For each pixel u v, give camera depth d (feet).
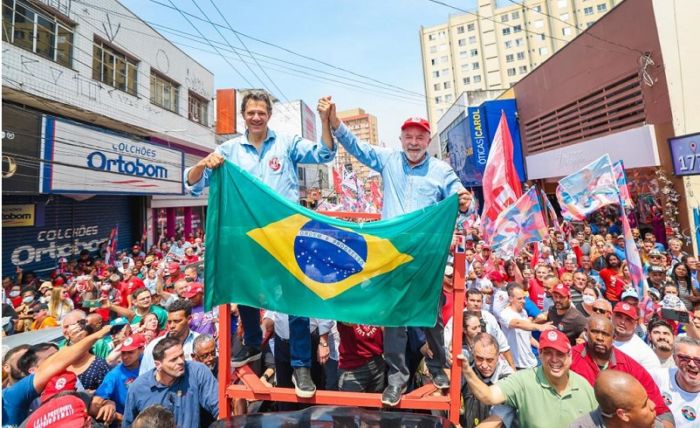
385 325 8.34
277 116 114.11
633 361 11.12
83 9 39.55
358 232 8.63
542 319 17.43
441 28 203.21
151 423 8.23
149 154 45.60
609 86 42.29
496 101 66.23
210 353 13.38
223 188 8.98
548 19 177.78
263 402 11.47
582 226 43.65
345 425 7.54
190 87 62.64
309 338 9.09
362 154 10.66
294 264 8.71
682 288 22.47
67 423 7.93
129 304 23.99
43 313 22.24
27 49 33.22
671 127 34.35
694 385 10.48
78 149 34.30
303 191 116.67
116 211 49.21
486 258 28.58
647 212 37.93
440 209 8.47
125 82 46.83
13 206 34.50
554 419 9.66
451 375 8.14
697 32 33.71
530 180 62.13
